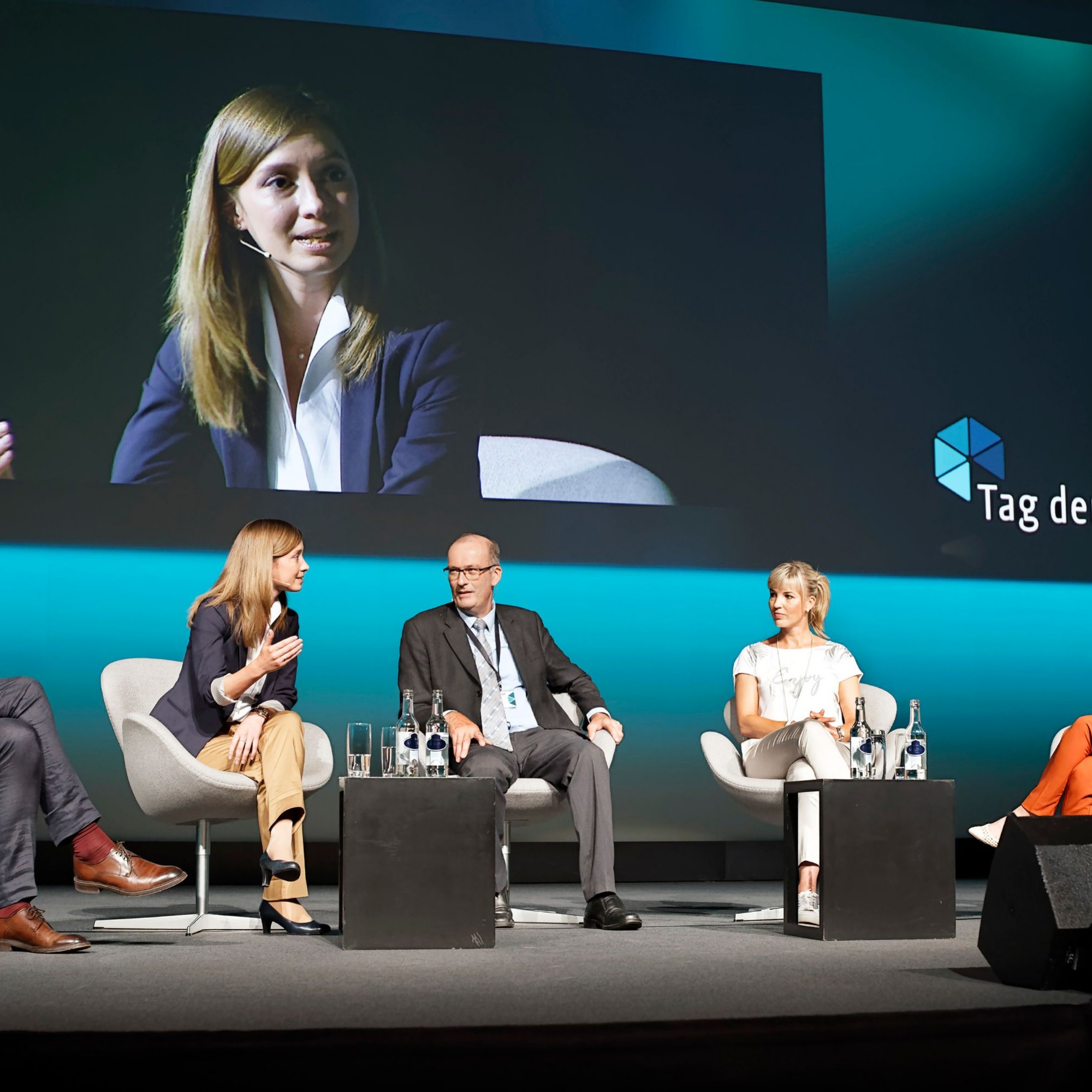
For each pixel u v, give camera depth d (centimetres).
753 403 585
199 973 250
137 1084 173
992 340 616
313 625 537
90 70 536
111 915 395
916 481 600
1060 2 641
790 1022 192
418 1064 178
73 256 527
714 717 571
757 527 580
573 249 573
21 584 514
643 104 588
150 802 340
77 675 516
